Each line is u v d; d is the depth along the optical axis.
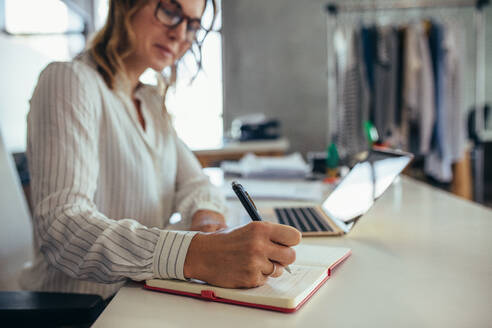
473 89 4.90
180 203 1.06
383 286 0.56
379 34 3.60
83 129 0.74
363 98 3.62
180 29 0.91
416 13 4.65
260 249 0.53
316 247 0.74
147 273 0.57
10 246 0.89
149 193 0.93
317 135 4.77
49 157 0.70
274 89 4.75
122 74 0.91
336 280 0.59
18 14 1.93
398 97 3.60
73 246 0.62
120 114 0.90
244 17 4.71
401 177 1.74
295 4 4.67
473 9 4.77
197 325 0.45
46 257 0.68
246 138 3.30
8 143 1.30
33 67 1.44
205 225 0.87
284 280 0.55
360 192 0.91
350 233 0.87
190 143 3.49
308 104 4.75
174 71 1.10
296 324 0.45
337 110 3.88
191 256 0.56
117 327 0.45
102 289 0.83
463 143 3.69
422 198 1.26
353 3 4.59
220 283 0.53
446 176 3.66
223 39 4.72
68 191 0.67
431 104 3.59
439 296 0.53
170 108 1.14
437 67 3.59
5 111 1.27
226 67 4.74
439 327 0.44
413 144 3.63
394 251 0.73
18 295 0.56
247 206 0.59
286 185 1.55
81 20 3.19
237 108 4.77
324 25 4.66
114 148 0.87
